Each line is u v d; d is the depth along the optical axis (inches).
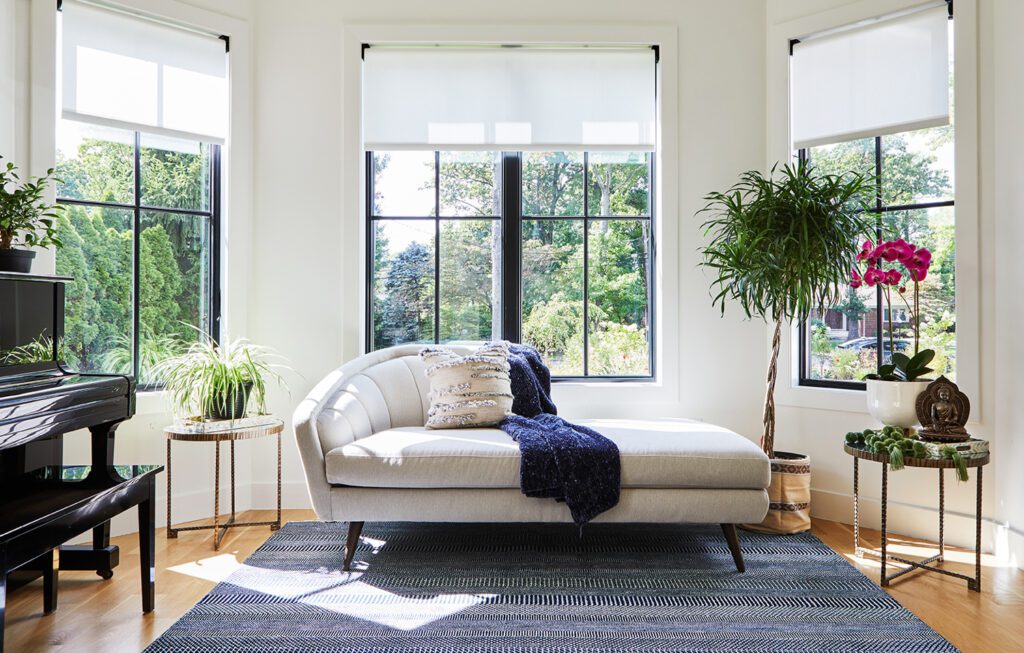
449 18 154.5
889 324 126.5
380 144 156.7
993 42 122.4
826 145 147.1
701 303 155.2
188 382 131.6
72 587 106.8
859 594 103.2
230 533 134.3
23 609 98.1
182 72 144.5
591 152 161.2
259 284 153.1
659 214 157.2
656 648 86.2
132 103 138.2
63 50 130.0
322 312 154.0
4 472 100.2
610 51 157.3
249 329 152.6
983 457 102.9
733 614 96.0
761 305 136.5
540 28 153.9
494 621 93.7
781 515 132.0
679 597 101.8
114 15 135.8
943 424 110.0
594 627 92.0
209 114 148.1
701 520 112.1
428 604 99.4
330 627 92.0
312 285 153.9
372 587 105.8
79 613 96.8
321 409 120.7
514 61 157.1
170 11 140.4
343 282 154.1
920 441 109.8
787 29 148.9
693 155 154.9
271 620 94.3
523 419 129.7
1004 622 93.8
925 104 133.1
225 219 149.9
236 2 149.7
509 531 133.6
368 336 160.7
